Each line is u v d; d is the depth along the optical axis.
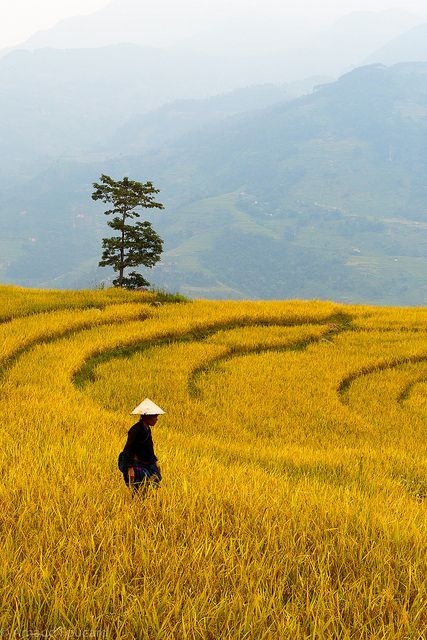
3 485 7.43
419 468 14.01
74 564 5.25
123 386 20.19
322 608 4.90
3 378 19.30
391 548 6.52
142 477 7.12
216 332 30.14
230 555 5.70
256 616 4.67
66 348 23.44
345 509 7.80
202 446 13.63
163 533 6.18
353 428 17.94
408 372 25.39
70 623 4.42
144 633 4.38
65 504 6.87
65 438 11.47
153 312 31.53
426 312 39.03
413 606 5.14
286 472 12.16
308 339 29.95
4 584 4.79
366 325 33.91
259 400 20.16
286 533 6.54
